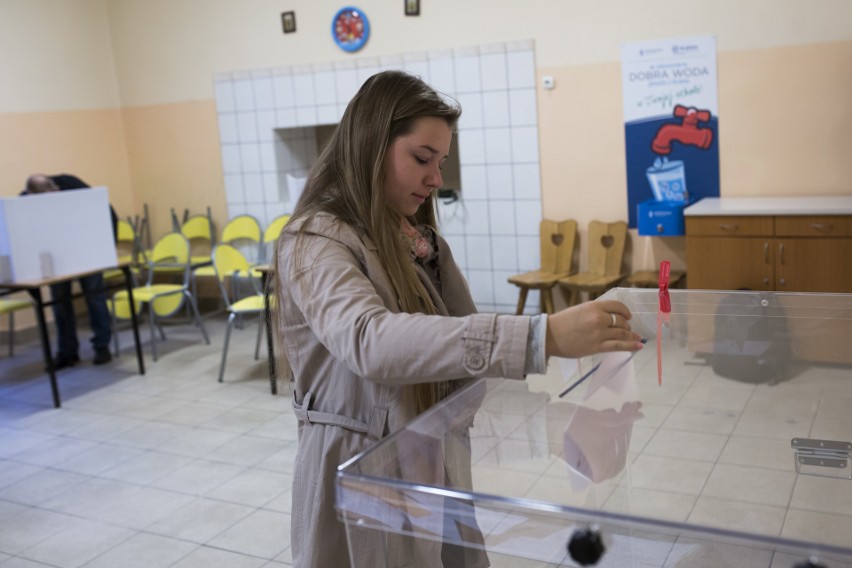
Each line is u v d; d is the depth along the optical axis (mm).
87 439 3854
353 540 859
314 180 1245
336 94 5523
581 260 4918
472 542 791
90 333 5980
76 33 6156
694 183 4520
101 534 2920
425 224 1393
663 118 4523
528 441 996
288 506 3035
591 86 4684
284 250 1198
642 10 4469
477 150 5098
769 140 4301
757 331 1321
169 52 6137
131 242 6527
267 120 5836
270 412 4051
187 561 2689
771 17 4180
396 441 908
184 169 6289
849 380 1232
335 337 1060
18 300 5184
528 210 5027
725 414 1197
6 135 5754
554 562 746
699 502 1157
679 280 4617
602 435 1081
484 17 4914
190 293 5828
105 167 6391
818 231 3723
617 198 4746
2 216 4207
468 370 982
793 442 1167
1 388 4734
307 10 5492
